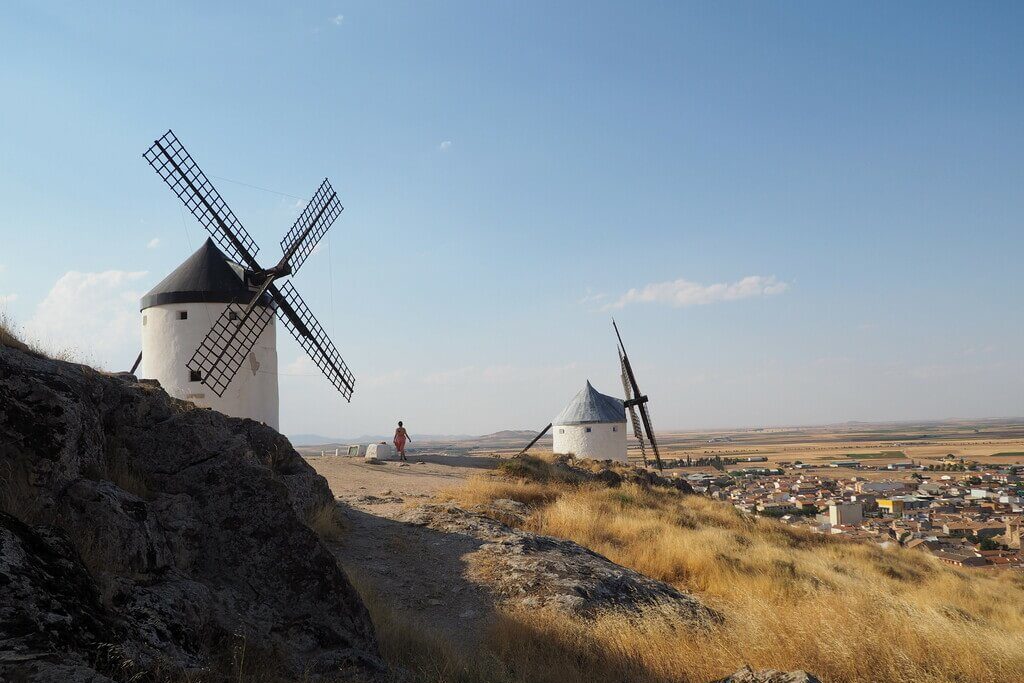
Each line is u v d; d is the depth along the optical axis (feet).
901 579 71.97
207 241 104.32
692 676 29.58
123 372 43.11
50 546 19.98
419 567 44.45
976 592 66.13
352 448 122.83
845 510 271.08
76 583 19.65
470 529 51.78
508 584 41.93
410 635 31.55
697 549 58.08
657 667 30.37
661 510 87.40
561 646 32.96
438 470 97.86
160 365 100.17
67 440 25.08
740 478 458.50
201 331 99.86
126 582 22.24
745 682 23.62
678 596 46.24
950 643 32.22
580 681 28.73
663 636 34.30
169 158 102.17
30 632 16.57
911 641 32.42
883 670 29.81
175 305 100.01
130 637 19.86
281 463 49.32
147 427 32.17
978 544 222.07
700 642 33.22
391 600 39.14
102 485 25.03
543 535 54.85
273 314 106.42
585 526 62.64
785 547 80.74
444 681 26.45
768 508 315.99
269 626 26.13
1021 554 193.88
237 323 101.81
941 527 269.03
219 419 46.73
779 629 34.19
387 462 104.83
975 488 403.75
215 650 23.11
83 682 15.16
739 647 32.65
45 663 15.53
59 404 25.59
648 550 57.36
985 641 33.06
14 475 23.11
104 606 20.27
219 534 28.63
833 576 57.16
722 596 49.11
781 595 46.85
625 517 72.13
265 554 28.45
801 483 409.08
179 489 29.81
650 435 176.86
